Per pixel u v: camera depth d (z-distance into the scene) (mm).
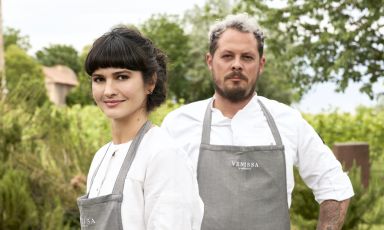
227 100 2584
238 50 2494
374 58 7527
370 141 9156
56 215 4320
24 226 4230
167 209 1621
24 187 4336
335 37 7426
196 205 1711
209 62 2668
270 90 24531
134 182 1661
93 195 1750
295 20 7930
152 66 1743
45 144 5277
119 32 1722
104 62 1688
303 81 8266
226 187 2488
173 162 1663
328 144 9164
